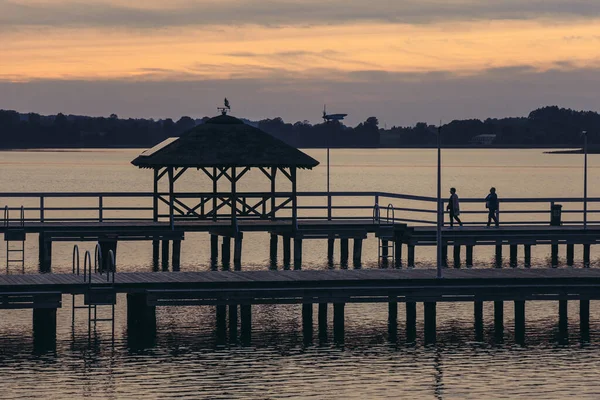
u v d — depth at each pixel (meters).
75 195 114.50
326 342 77.94
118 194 114.50
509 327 83.75
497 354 74.69
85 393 63.75
